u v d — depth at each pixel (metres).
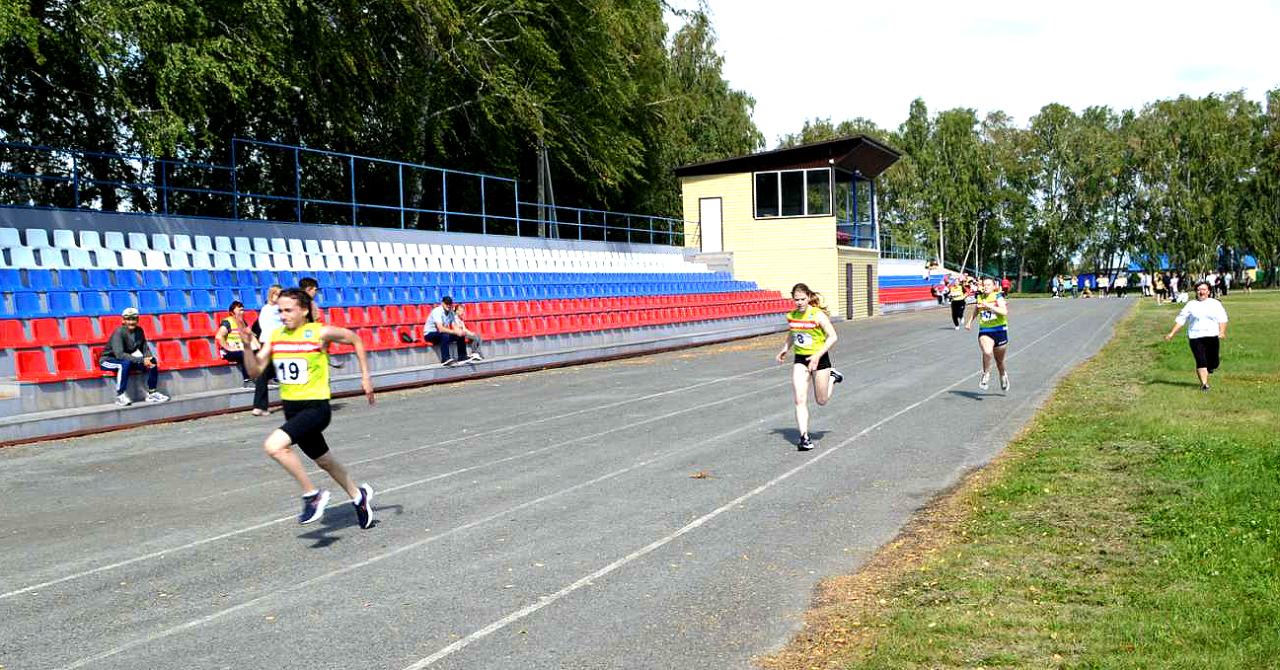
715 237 43.09
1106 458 9.46
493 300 24.89
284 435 7.11
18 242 16.70
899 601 5.48
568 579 6.13
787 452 10.59
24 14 16.02
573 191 43.53
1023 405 13.99
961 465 9.70
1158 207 81.19
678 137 48.19
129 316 14.38
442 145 31.47
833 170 41.03
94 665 4.82
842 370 19.80
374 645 5.02
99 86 19.86
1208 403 12.85
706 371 20.73
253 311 19.03
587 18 33.66
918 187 83.75
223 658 4.88
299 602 5.75
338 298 21.20
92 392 14.19
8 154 22.83
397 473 9.82
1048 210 89.69
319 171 30.31
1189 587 5.38
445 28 28.47
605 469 9.79
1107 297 69.19
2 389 13.16
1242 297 57.44
